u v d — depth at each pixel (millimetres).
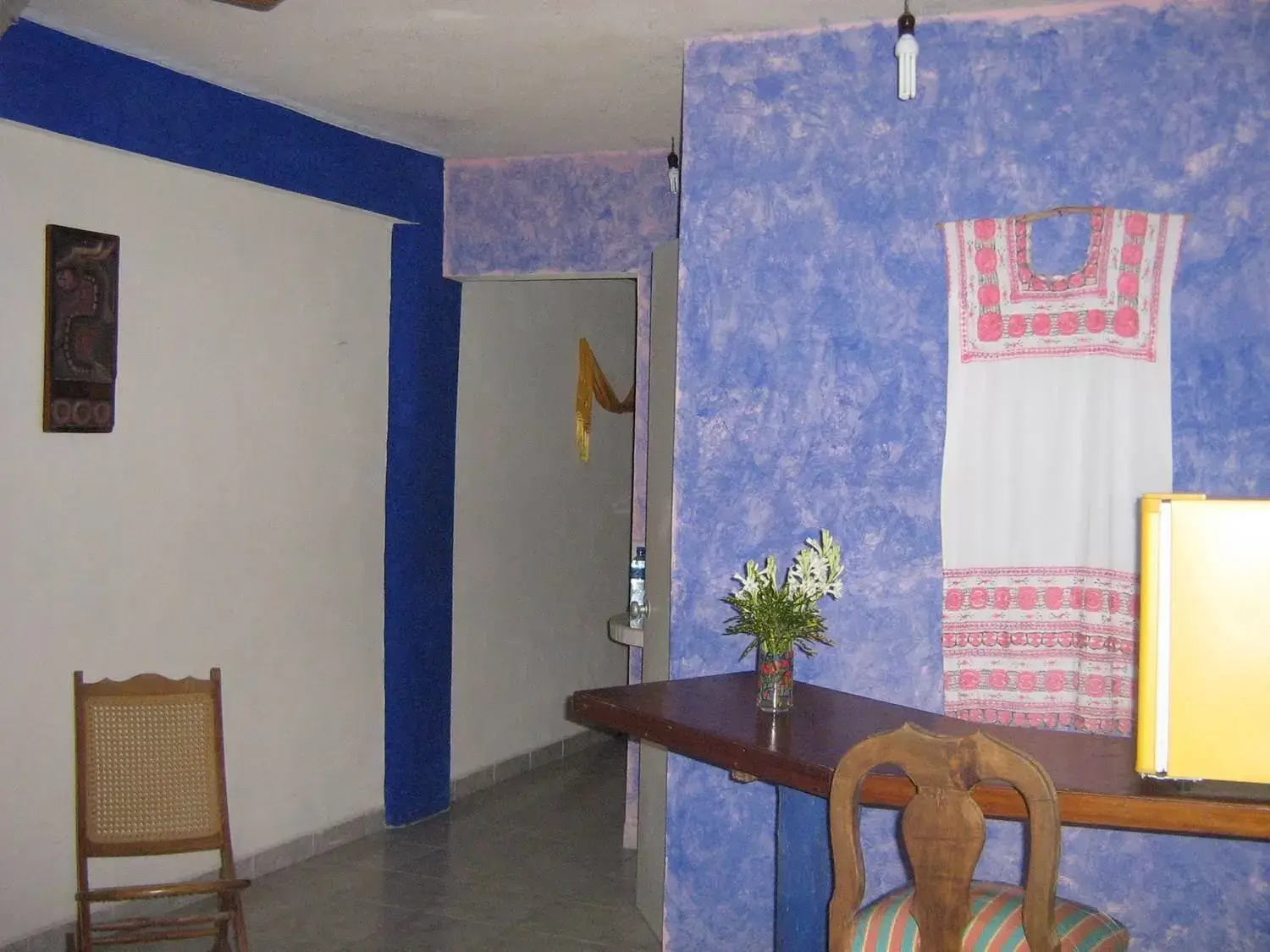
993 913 2191
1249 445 2742
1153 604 2062
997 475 2896
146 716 3082
